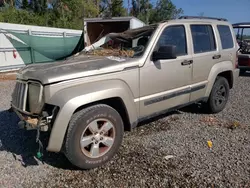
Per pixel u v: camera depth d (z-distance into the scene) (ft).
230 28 17.58
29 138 13.29
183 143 12.52
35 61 42.70
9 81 32.07
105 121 10.46
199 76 14.75
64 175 9.89
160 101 12.62
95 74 10.12
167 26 12.87
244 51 32.65
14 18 71.61
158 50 11.75
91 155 10.14
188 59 13.73
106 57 12.17
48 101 9.36
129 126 11.59
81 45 47.11
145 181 9.38
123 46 14.11
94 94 9.81
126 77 10.98
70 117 9.34
